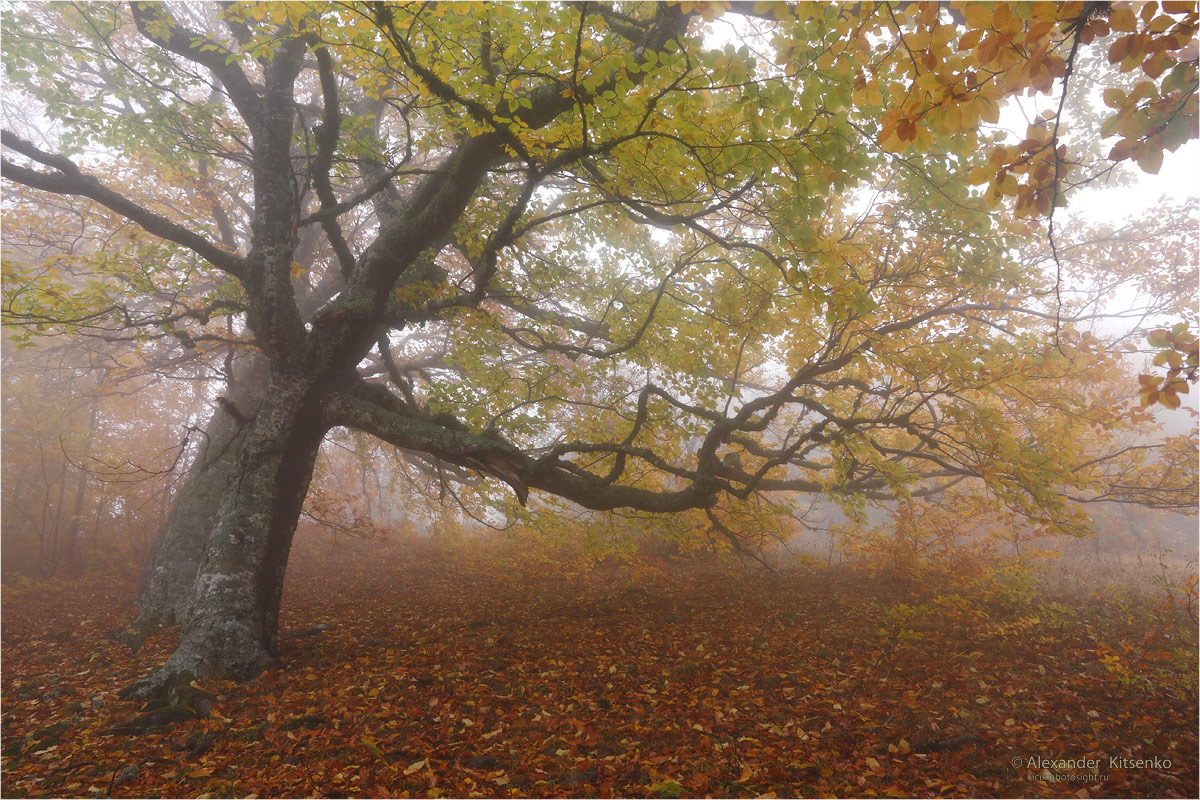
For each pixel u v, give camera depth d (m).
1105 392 6.19
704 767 4.02
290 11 4.14
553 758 4.14
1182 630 6.14
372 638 7.81
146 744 4.58
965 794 3.58
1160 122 2.50
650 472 9.29
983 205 5.22
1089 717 4.63
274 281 7.18
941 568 9.59
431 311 7.94
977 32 2.50
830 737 4.49
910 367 6.58
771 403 6.98
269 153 7.66
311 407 7.30
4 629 9.38
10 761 4.35
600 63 4.04
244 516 6.82
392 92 6.04
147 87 6.97
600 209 7.68
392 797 3.60
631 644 7.22
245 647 6.23
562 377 9.42
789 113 3.88
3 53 6.43
